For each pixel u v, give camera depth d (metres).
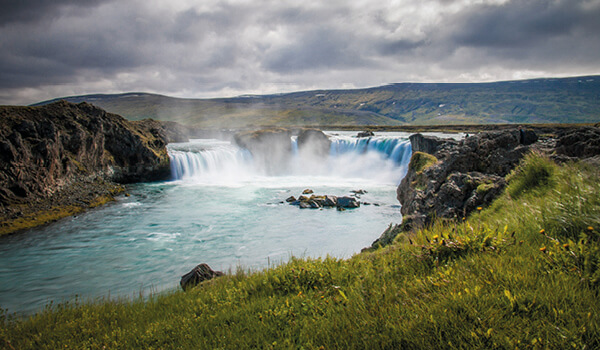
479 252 4.30
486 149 17.64
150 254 22.42
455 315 2.99
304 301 5.02
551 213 4.58
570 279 3.11
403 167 52.41
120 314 7.80
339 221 29.86
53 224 29.02
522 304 2.93
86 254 22.50
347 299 4.30
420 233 5.87
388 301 3.78
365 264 5.93
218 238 25.55
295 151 69.12
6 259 21.72
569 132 16.09
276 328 4.37
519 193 7.23
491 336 2.67
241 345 4.07
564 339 2.48
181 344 4.64
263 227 28.25
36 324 8.26
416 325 3.05
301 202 36.19
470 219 7.57
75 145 41.16
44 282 18.53
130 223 29.50
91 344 5.61
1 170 30.23
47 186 33.97
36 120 39.84
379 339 3.09
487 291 3.27
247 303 5.60
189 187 47.28
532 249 3.95
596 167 5.80
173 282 18.22
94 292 17.25
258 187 47.22
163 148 56.72
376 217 31.08
